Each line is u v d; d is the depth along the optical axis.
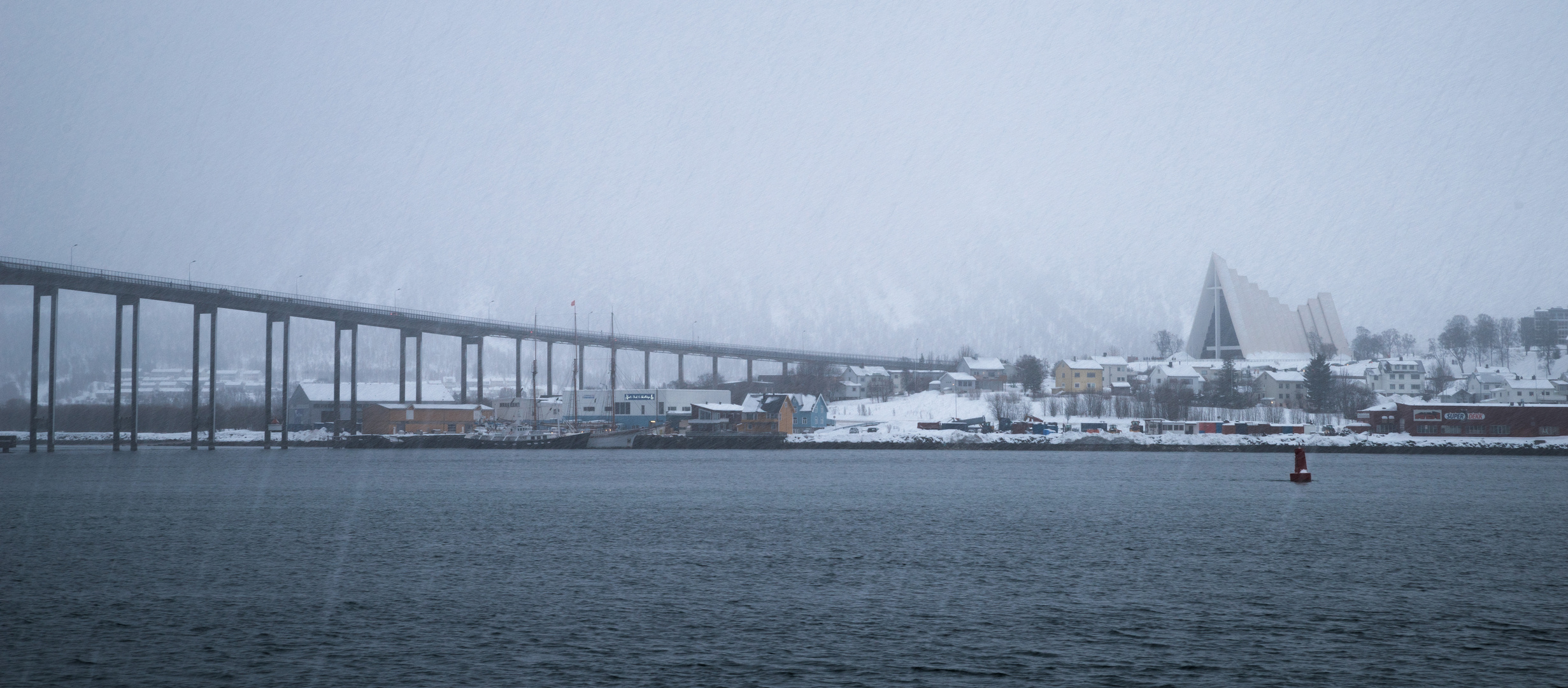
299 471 126.69
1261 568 51.84
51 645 37.00
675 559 54.78
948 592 45.66
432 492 96.50
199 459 154.62
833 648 36.66
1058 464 137.62
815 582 48.12
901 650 36.41
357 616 41.25
